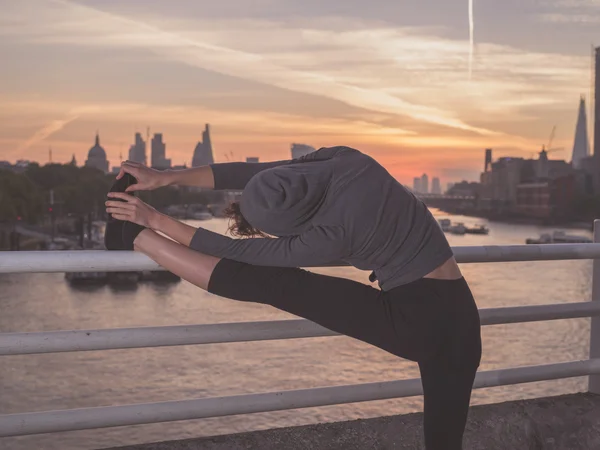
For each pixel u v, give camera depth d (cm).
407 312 154
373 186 152
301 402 202
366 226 150
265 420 5247
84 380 5828
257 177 153
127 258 171
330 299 157
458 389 157
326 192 151
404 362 6438
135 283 9719
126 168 168
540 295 9362
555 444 225
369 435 209
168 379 5872
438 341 154
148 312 7956
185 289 9356
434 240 157
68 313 7731
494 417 225
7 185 14088
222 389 5597
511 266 12669
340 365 6253
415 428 213
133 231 162
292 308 159
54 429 182
